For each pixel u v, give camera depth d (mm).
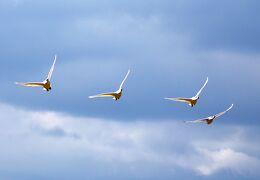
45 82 109125
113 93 114625
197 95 117688
